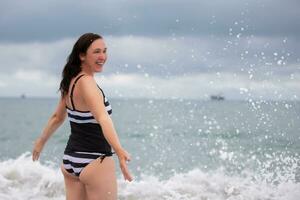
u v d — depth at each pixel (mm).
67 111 3719
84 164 3541
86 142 3557
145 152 15312
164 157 13406
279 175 6566
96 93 3523
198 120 25062
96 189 3533
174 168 11312
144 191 5500
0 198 5410
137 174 10648
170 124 25906
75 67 3678
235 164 9969
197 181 5742
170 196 5422
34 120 41281
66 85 3666
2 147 19625
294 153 8211
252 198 5398
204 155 13016
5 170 6027
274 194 5508
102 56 3672
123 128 27016
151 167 11641
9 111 67562
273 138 9555
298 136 9320
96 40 3668
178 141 17906
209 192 5523
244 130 13906
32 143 21328
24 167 6148
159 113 37562
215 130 19766
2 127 32062
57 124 3977
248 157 10312
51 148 16656
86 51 3645
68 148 3664
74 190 3740
